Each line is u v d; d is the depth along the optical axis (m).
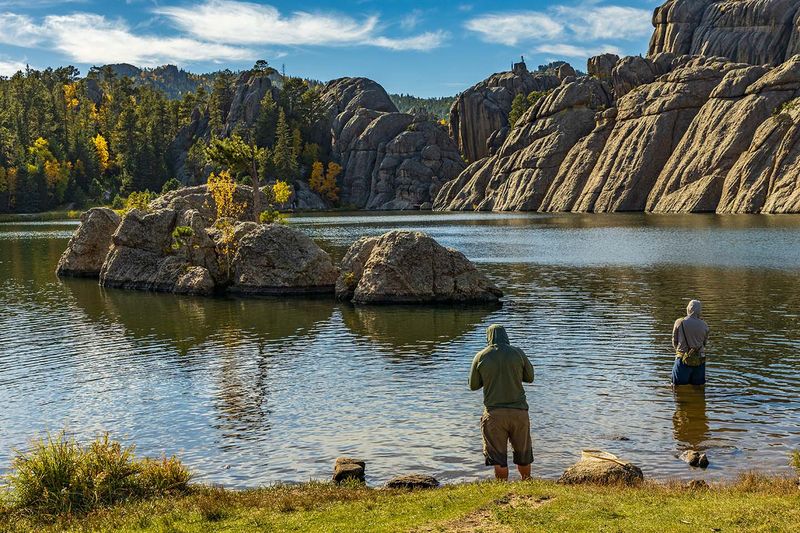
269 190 109.94
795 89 150.75
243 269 52.59
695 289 44.25
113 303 47.19
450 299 44.00
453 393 22.91
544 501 12.30
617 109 186.88
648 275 52.06
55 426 21.02
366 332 34.59
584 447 17.50
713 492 13.01
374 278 45.31
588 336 31.41
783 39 196.62
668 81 178.12
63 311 43.66
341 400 22.56
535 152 198.12
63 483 13.69
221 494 13.75
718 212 144.62
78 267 64.31
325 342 32.31
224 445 18.80
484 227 119.50
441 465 16.77
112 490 13.77
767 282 46.12
